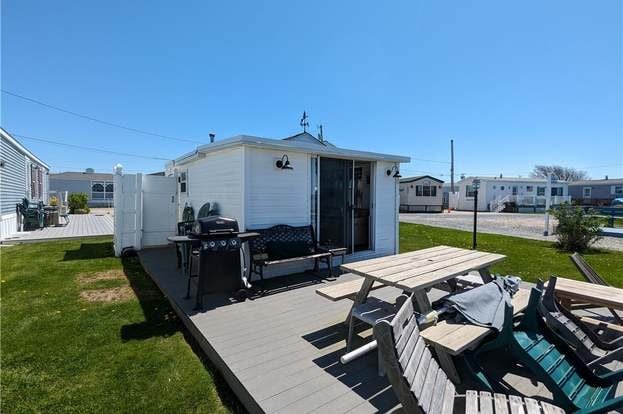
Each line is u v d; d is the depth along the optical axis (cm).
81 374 237
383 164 651
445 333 210
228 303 375
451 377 215
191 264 398
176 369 246
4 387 219
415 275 266
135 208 700
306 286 448
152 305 386
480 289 257
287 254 482
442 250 387
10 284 464
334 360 243
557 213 854
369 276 268
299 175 532
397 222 687
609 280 514
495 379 225
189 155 668
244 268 468
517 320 255
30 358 259
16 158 1034
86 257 656
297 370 227
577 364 201
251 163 479
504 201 2764
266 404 188
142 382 228
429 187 2739
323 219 572
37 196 1448
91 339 295
